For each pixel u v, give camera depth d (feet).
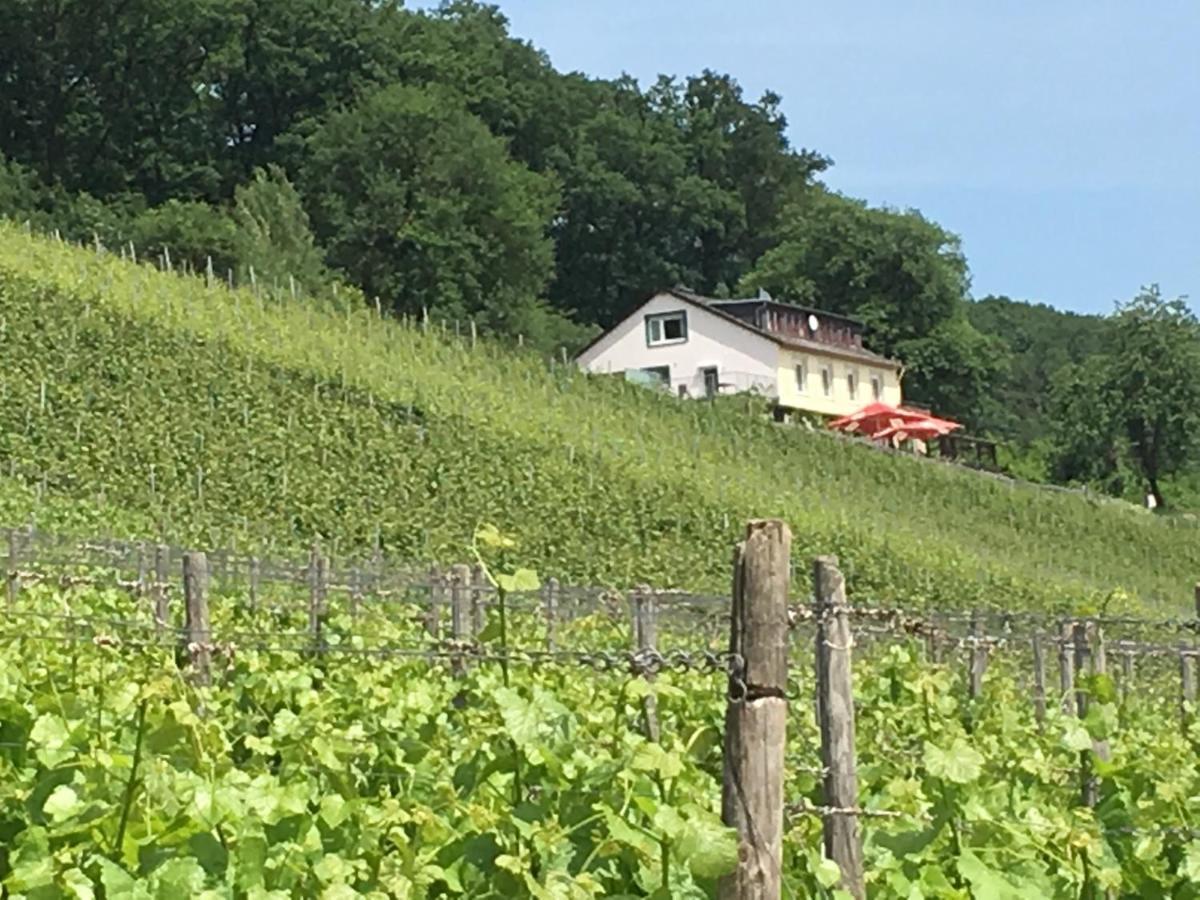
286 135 264.93
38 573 48.60
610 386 175.83
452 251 241.96
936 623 51.06
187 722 19.29
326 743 23.62
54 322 120.78
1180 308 296.92
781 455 174.91
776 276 309.63
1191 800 26.03
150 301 133.59
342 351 139.54
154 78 261.44
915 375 301.43
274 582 57.67
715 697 29.19
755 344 243.81
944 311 305.73
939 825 22.54
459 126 247.91
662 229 335.47
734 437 174.81
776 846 17.08
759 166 353.51
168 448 111.24
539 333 252.62
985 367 305.94
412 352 157.48
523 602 48.55
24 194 232.94
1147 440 297.53
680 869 18.07
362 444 120.88
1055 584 143.43
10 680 25.94
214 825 18.67
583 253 325.42
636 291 327.67
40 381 113.50
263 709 31.58
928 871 21.50
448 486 120.98
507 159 265.54
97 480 106.73
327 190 244.63
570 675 30.19
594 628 44.32
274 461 115.14
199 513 106.52
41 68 254.27
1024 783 27.35
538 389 162.81
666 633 53.88
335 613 47.44
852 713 20.53
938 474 187.62
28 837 18.35
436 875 18.69
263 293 165.89
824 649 20.52
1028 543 175.52
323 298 188.24
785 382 245.65
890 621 31.78
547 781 19.83
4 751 22.40
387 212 241.35
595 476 127.75
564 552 118.93
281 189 234.17
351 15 278.05
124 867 18.35
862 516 152.87
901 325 302.66
